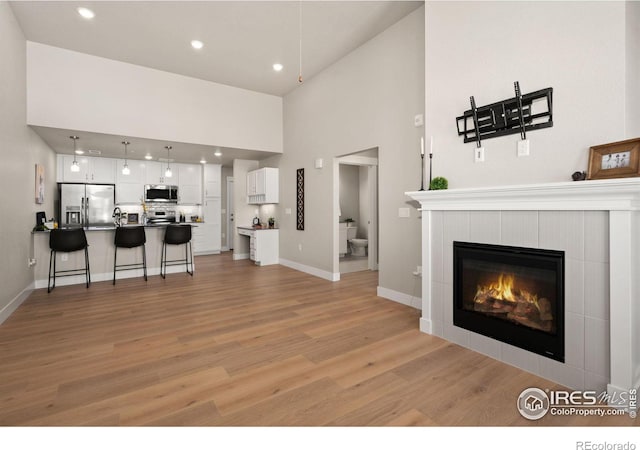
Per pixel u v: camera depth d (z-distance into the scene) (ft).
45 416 5.54
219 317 10.71
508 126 7.61
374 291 14.16
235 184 23.45
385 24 12.58
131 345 8.50
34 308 11.66
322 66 16.29
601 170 6.10
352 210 26.17
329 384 6.57
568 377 6.45
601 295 5.99
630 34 6.13
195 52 14.78
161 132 16.80
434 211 9.16
